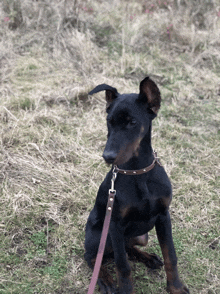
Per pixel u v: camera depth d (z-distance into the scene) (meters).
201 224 1.39
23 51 2.56
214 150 1.77
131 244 1.20
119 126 0.96
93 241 1.16
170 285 1.12
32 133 1.82
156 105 0.98
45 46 2.61
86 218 1.41
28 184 1.54
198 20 2.99
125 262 1.06
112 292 1.14
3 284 1.17
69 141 1.80
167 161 1.71
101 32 2.78
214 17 2.94
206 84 2.28
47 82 2.24
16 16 2.79
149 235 1.36
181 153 1.76
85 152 1.74
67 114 1.99
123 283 1.07
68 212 1.44
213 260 1.25
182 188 1.54
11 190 1.51
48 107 2.04
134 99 0.98
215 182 1.58
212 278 1.19
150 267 1.23
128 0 3.29
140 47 2.68
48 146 1.76
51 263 1.25
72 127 1.91
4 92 2.13
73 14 2.77
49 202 1.48
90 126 1.91
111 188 1.06
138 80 2.34
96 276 0.93
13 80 2.25
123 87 2.19
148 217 1.07
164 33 2.80
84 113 2.01
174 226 1.38
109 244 1.14
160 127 1.91
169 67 2.47
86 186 1.57
